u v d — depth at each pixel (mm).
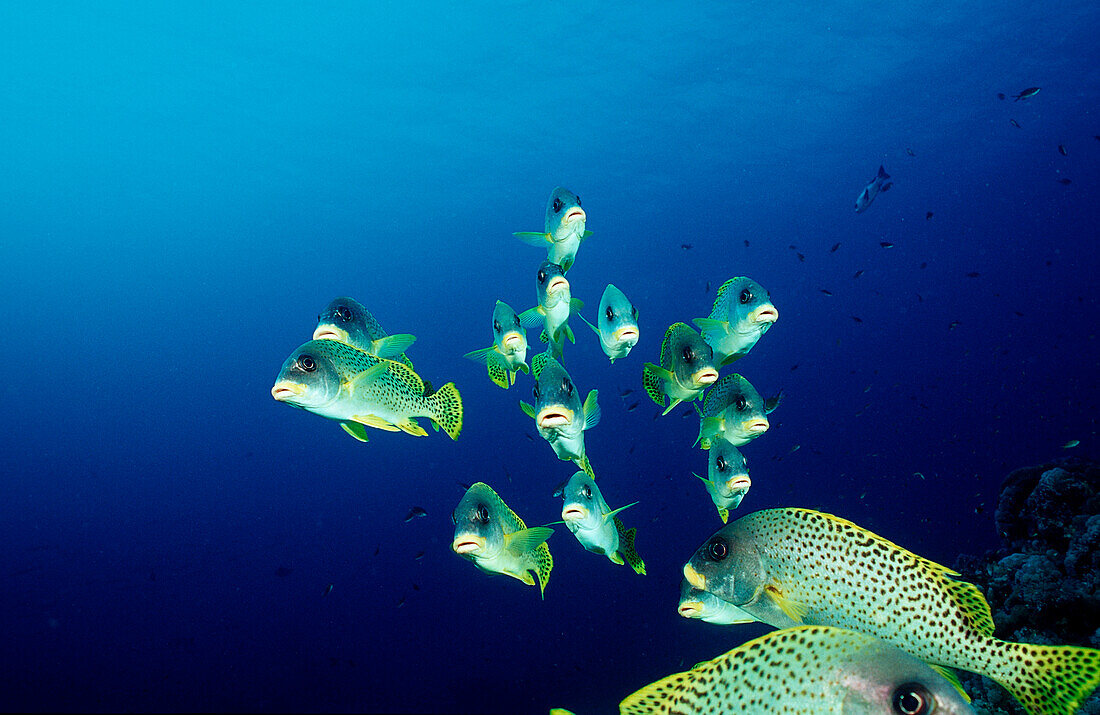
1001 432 38031
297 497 55156
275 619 25125
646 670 15891
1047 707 2176
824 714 1604
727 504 4328
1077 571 5203
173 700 17406
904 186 47750
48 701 17656
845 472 37438
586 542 4145
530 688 16203
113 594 29984
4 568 35062
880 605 2453
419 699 16359
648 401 59000
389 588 27844
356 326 4223
